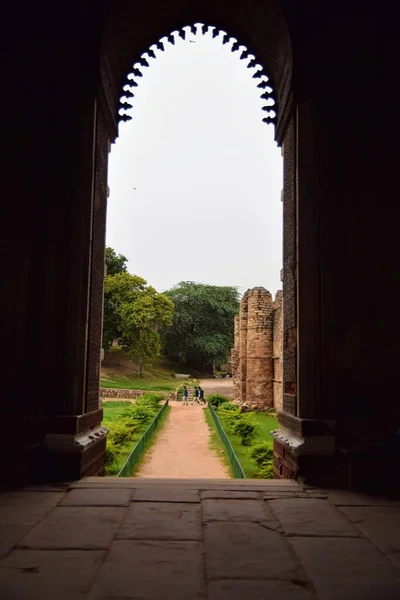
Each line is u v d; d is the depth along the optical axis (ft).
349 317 18.19
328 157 18.92
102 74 19.54
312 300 18.24
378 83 19.20
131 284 138.51
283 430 20.52
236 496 14.80
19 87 19.13
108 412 74.95
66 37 19.39
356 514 13.09
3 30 19.26
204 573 8.84
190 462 36.78
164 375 161.68
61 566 9.09
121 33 20.75
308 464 16.87
